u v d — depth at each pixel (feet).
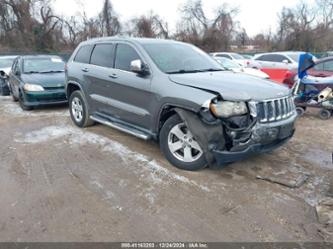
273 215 9.35
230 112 10.46
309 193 10.67
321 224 8.87
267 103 11.07
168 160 12.82
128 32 126.41
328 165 13.15
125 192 10.72
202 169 12.39
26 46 104.94
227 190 10.83
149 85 12.91
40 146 15.60
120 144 15.71
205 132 10.79
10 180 11.70
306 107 24.40
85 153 14.51
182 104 11.36
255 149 10.85
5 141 16.61
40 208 9.73
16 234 8.46
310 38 117.08
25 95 24.23
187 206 9.84
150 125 13.24
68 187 11.09
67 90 19.71
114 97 15.28
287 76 32.50
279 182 11.35
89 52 17.83
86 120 18.45
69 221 9.05
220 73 13.66
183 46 16.03
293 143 16.26
